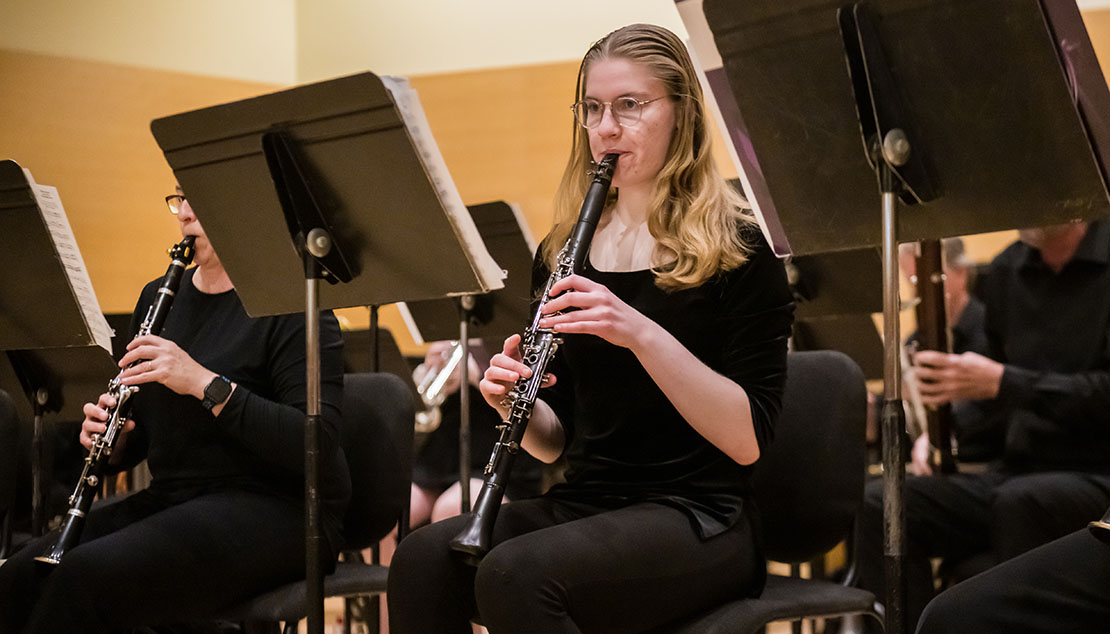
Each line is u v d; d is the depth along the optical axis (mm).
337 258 1997
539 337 1788
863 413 2135
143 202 5461
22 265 2482
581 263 1782
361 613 3488
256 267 2133
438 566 1702
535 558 1583
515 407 1753
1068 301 3096
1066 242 3047
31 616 2041
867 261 2682
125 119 5422
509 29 5805
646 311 1879
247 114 1949
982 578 1681
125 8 5445
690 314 1865
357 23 5945
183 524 2143
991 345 3322
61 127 5246
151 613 2096
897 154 1583
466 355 2955
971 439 3367
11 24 5137
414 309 3295
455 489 3920
